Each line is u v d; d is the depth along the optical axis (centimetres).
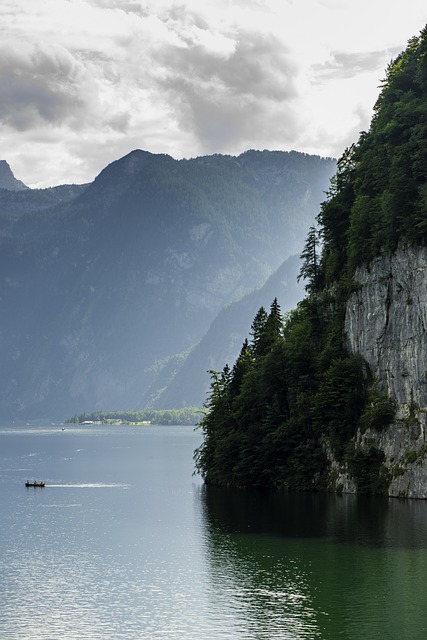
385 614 7231
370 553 9481
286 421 16550
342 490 14938
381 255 15038
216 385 19112
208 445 18725
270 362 17100
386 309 14862
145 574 8831
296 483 15988
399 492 13875
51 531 11856
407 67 16238
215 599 7781
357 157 17488
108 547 10438
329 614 7262
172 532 11425
